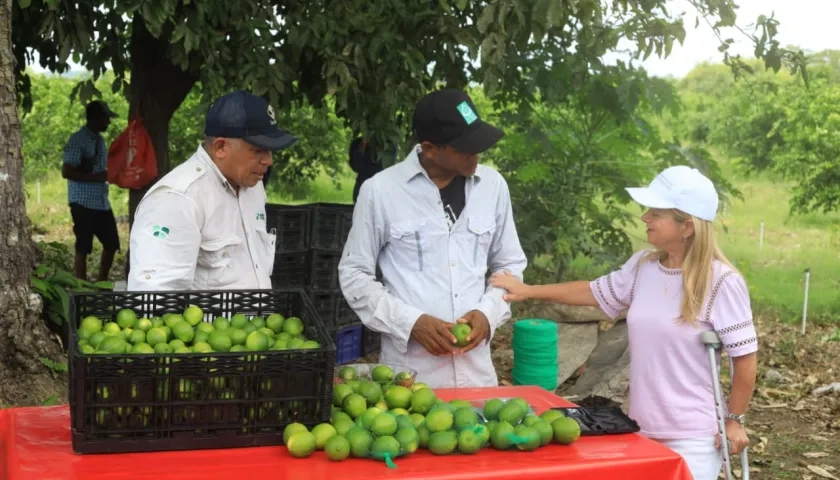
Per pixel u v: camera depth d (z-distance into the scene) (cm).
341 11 689
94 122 909
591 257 951
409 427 263
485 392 344
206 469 245
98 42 750
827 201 1593
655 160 941
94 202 913
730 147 2231
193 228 324
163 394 253
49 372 507
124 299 303
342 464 254
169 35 696
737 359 326
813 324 1027
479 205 375
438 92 346
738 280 324
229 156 331
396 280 372
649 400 336
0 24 491
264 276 361
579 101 876
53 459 247
